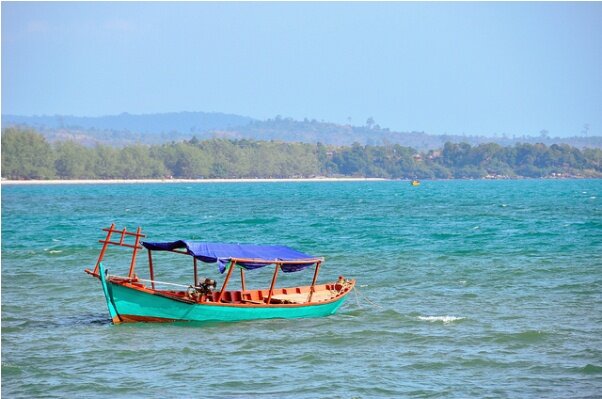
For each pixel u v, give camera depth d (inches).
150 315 2842.0
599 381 2219.5
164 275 4138.8
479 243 5438.0
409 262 4475.9
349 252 5000.0
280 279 3944.4
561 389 2158.0
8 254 4992.6
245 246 3058.6
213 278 3998.5
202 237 6181.1
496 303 3253.0
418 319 2952.8
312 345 2591.0
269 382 2224.4
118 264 4525.1
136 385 2203.5
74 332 2773.1
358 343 2615.7
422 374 2292.1
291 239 5920.3
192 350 2532.0
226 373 2303.2
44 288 3688.5
